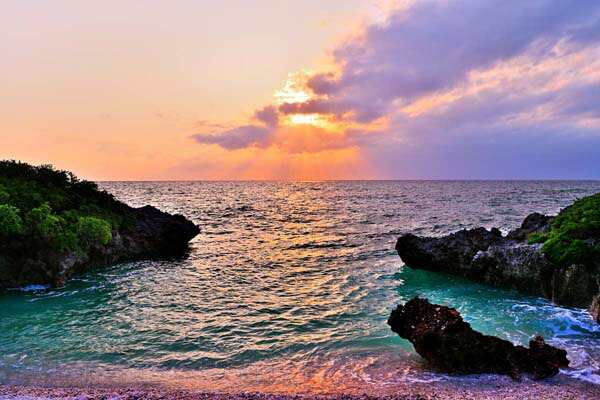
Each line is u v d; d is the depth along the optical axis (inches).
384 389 593.6
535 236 1243.8
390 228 2534.5
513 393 576.1
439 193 7199.8
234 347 761.6
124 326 875.4
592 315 896.3
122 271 1434.5
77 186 1738.4
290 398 557.9
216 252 1831.9
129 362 699.4
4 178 1477.6
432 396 566.6
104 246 1505.9
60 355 726.5
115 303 1048.8
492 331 825.5
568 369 648.4
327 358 709.3
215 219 3299.7
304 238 2218.3
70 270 1294.3
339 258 1651.1
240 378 639.8
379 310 976.9
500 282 1179.3
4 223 1195.9
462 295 1102.4
